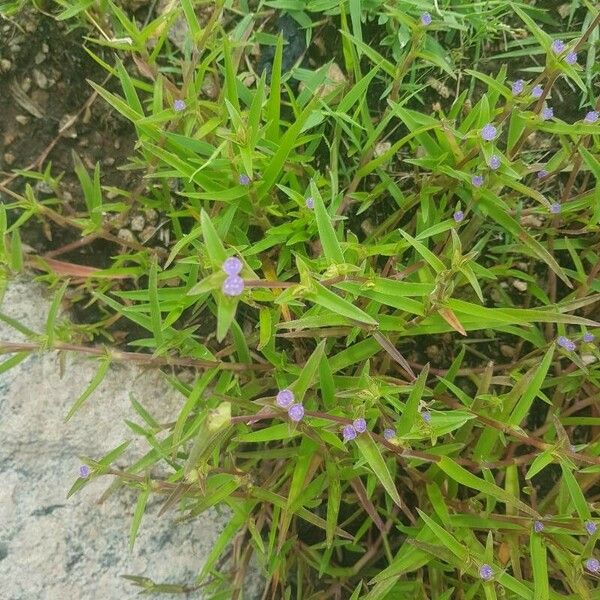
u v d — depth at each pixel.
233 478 0.43
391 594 0.52
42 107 0.53
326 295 0.35
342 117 0.49
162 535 0.54
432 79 0.55
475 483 0.41
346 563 0.58
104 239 0.54
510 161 0.45
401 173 0.55
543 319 0.41
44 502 0.52
